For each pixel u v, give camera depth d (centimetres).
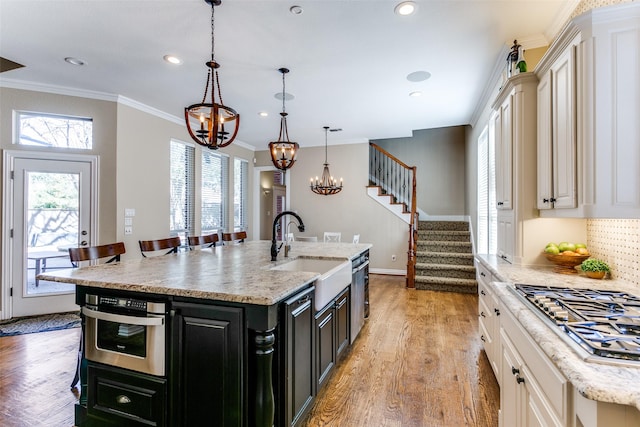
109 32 265
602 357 92
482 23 251
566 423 93
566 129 175
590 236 221
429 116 503
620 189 147
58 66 328
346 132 607
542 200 212
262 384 148
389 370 254
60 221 388
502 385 170
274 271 208
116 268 219
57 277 188
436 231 620
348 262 264
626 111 146
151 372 166
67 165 389
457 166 703
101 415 179
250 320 148
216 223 613
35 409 203
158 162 471
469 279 509
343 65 323
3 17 244
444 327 348
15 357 272
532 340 121
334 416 197
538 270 218
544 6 231
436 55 303
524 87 227
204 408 156
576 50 161
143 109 444
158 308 163
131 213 427
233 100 427
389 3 226
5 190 363
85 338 183
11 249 366
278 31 262
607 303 137
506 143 252
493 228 405
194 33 266
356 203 669
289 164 393
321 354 208
